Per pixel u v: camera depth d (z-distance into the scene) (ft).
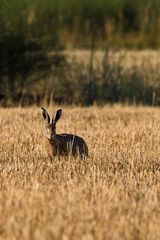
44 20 310.86
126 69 336.08
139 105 288.10
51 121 163.94
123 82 307.99
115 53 405.39
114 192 126.52
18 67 303.89
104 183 134.82
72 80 313.53
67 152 161.48
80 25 522.06
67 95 308.81
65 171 146.82
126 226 107.14
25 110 252.62
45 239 100.48
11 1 303.68
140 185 137.80
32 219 108.58
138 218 111.55
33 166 151.23
